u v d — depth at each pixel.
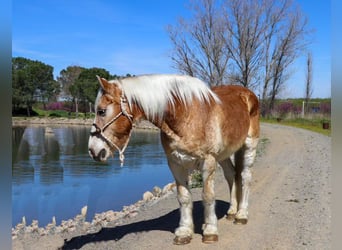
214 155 4.60
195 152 4.43
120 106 4.26
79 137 38.22
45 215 10.26
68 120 64.44
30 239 6.89
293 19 46.34
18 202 11.80
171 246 4.89
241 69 43.53
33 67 75.88
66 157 23.09
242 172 5.73
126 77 4.49
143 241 5.28
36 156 23.75
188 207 5.02
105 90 4.22
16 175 16.84
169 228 5.83
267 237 5.18
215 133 4.54
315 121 33.53
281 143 18.33
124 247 5.18
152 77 4.46
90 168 18.45
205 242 4.91
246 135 5.38
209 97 4.66
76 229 7.54
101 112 4.23
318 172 10.14
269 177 9.84
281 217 6.12
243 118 5.23
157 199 9.23
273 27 46.19
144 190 13.11
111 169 17.97
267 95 48.19
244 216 5.70
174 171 4.81
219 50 41.06
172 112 4.33
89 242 5.94
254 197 7.55
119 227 6.52
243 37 42.38
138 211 7.92
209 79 41.69
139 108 4.38
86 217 9.62
